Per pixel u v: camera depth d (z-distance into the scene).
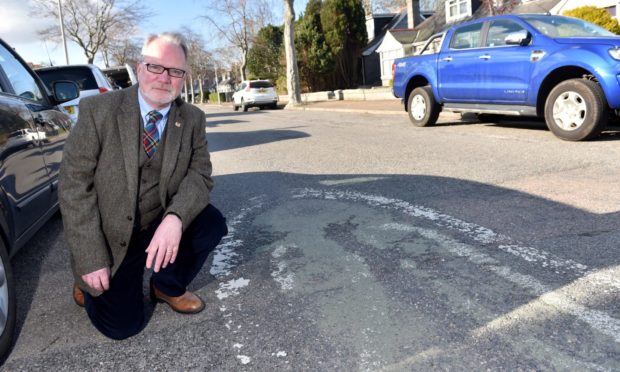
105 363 2.28
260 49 39.88
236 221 4.34
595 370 2.01
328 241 3.67
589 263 2.97
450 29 9.24
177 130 2.46
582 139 6.89
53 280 3.38
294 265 3.28
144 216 2.54
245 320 2.60
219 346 2.37
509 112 8.05
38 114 3.70
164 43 2.31
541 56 7.29
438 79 9.29
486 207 4.21
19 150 3.09
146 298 2.95
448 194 4.71
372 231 3.81
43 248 4.09
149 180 2.46
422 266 3.11
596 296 2.58
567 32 7.59
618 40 6.73
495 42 8.27
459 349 2.21
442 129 9.53
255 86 25.62
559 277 2.82
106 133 2.30
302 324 2.52
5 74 3.88
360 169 6.21
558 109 7.07
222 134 12.22
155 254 2.53
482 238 3.50
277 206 4.74
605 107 6.65
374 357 2.19
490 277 2.89
